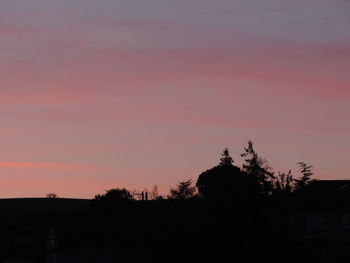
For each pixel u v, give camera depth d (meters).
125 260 55.31
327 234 54.91
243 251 42.94
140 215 57.72
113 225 57.59
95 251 57.00
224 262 43.34
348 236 54.41
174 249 45.38
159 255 46.94
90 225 59.62
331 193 59.28
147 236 50.00
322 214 55.56
